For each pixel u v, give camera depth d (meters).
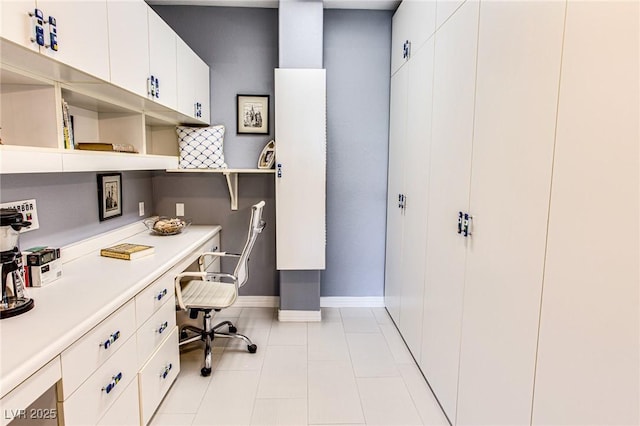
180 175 3.21
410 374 2.30
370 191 3.31
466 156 1.67
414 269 2.48
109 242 2.36
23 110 1.53
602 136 0.91
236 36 3.12
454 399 1.79
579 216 0.98
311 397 2.06
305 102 2.81
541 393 1.14
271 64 3.15
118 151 1.98
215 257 3.09
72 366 1.18
